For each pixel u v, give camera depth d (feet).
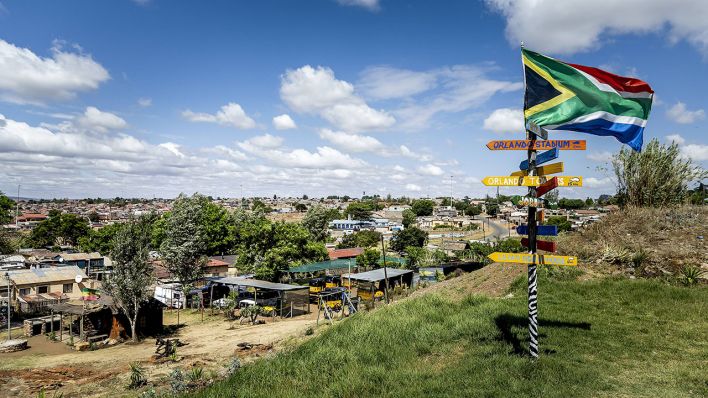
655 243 55.01
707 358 29.27
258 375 35.68
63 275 167.32
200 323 127.24
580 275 52.08
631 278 49.01
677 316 37.58
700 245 52.08
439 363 33.01
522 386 25.88
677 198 65.62
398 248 331.98
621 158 68.39
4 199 186.39
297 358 39.63
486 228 479.41
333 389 29.86
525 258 30.17
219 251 242.17
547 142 29.89
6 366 82.99
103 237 274.77
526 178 29.99
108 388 64.85
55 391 64.95
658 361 29.19
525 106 30.89
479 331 37.65
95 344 101.50
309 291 144.15
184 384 51.72
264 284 136.67
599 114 30.17
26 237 368.48
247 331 108.17
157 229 218.18
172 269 169.17
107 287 107.76
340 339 42.83
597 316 39.24
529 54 31.22
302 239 189.67
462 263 158.40
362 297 136.67
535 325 29.86
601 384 25.75
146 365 77.97
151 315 115.75
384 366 33.71
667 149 66.69
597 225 64.44
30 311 147.74
